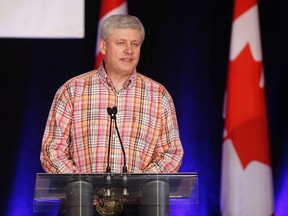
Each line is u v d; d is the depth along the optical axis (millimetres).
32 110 11391
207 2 11594
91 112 7668
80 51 11500
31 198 11164
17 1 10984
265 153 10922
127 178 6195
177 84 11438
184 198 6457
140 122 7695
